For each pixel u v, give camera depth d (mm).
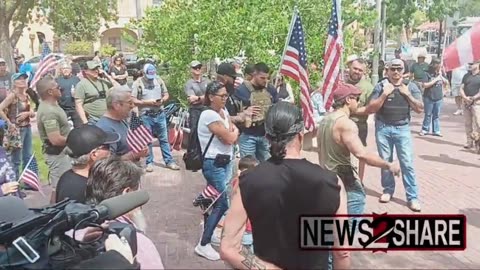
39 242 2201
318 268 2680
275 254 2637
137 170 2873
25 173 6035
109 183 2750
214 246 5379
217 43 10039
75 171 3494
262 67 6410
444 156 10297
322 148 4418
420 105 6637
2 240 2256
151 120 8820
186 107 9805
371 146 9961
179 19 10836
